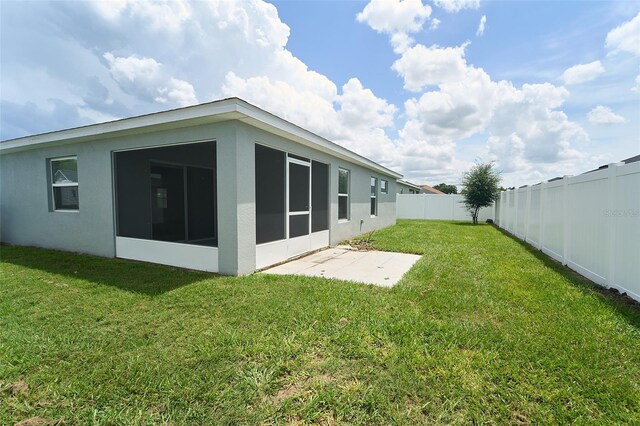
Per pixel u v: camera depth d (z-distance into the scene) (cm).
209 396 179
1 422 162
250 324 279
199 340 246
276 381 194
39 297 354
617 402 174
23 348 234
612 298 354
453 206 1958
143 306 325
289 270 516
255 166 514
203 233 896
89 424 161
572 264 511
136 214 650
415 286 400
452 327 270
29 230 744
